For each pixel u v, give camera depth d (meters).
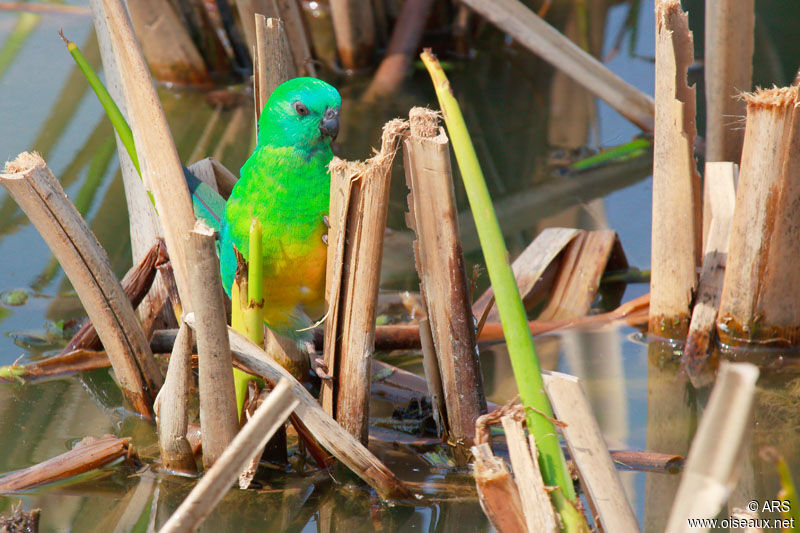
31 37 13.47
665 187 7.03
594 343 7.52
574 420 4.10
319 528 5.30
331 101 5.66
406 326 7.60
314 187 5.72
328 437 5.18
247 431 3.62
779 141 6.41
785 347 7.02
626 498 4.09
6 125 11.23
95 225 9.45
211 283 4.77
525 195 10.49
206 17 12.84
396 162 10.98
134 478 5.67
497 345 7.58
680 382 6.88
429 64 4.31
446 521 5.31
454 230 5.26
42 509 5.35
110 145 11.08
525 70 13.62
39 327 7.78
